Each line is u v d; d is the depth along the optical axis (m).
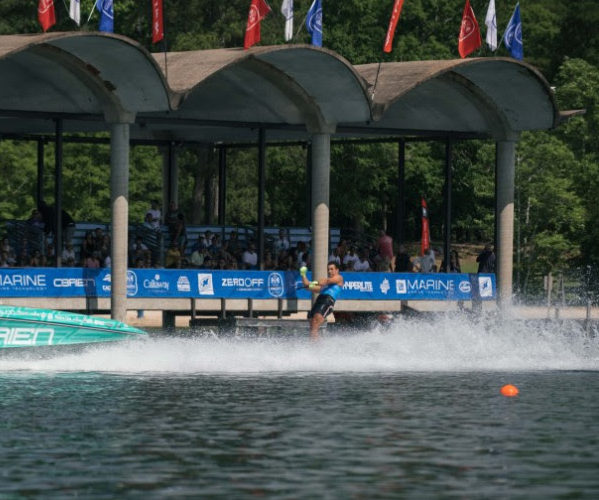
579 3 119.88
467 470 22.53
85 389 33.28
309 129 52.53
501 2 109.75
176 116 55.88
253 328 51.78
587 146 97.50
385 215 110.19
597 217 92.50
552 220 88.25
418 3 104.56
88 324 39.78
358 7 99.81
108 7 46.16
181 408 29.81
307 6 99.31
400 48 100.38
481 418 28.77
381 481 21.59
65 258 50.88
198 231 57.75
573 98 97.06
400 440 25.55
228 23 94.44
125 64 46.19
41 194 61.38
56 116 48.44
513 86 55.00
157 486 21.05
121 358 40.38
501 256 57.94
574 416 29.23
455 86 55.25
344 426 27.31
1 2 99.00
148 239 55.00
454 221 109.69
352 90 50.44
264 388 34.03
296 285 52.50
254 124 52.75
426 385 35.31
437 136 58.09
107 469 22.36
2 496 20.27
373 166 98.06
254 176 100.56
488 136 58.09
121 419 27.98
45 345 39.22
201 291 50.28
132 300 48.97
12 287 46.44
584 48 119.44
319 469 22.52
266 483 21.34
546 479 21.84
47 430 26.38
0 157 95.00
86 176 94.62
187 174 104.06
